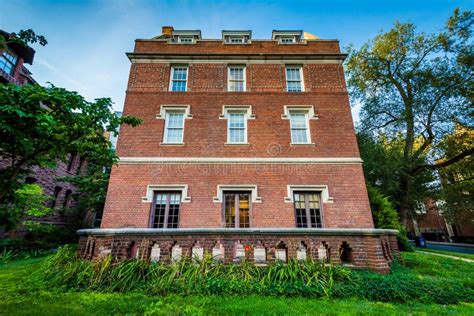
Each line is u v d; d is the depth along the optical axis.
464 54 15.27
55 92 4.49
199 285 4.50
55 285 4.62
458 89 15.20
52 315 3.49
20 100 3.92
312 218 9.80
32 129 4.24
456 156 16.53
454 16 15.82
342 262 5.83
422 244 18.27
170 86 11.97
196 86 11.80
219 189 9.88
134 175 9.95
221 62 12.31
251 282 4.63
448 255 11.10
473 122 15.56
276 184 10.02
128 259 5.24
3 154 5.32
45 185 14.99
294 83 12.27
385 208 11.84
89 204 14.24
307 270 4.93
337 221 9.51
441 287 4.63
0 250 9.84
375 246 5.61
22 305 3.82
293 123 11.36
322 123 11.14
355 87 19.78
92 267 4.93
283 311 3.72
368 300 4.34
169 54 12.18
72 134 5.41
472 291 4.55
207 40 12.98
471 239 25.77
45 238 12.93
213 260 5.35
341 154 10.58
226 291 4.41
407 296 4.36
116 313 3.60
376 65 18.31
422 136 18.66
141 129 10.76
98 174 14.04
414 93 16.98
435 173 19.91
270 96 11.66
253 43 13.02
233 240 5.46
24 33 5.75
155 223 9.57
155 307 3.79
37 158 5.47
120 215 9.37
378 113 18.64
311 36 15.96
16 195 6.74
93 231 5.47
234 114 11.47
